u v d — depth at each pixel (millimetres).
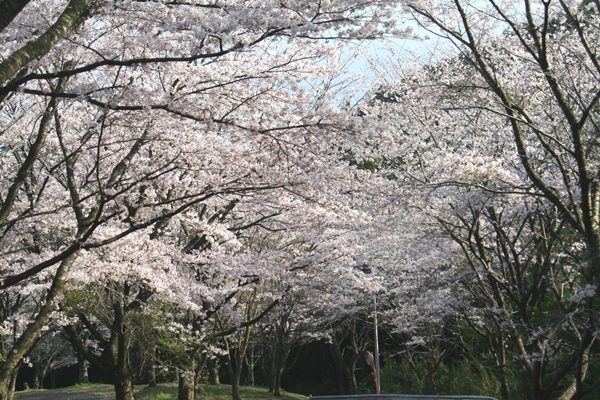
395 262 16406
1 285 6414
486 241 12617
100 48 7449
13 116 9695
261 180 8227
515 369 15070
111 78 8453
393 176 13750
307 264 13719
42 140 8047
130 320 11664
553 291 11281
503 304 10484
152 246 10266
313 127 7004
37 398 22641
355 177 10578
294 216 11750
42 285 9969
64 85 7668
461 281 13203
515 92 10508
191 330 13852
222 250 12008
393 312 18953
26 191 10391
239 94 7312
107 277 10211
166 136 8445
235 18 5648
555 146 10211
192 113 7258
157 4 6141
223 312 14141
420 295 16328
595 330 7980
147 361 16000
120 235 6883
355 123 6887
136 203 10727
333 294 17344
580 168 7156
